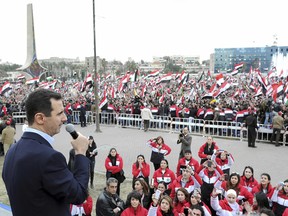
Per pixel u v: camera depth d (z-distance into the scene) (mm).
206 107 23078
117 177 9984
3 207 8000
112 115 25766
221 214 6652
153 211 6340
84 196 1987
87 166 2070
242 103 25031
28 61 55562
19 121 27578
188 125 21172
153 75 40125
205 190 8055
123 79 33906
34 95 1966
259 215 5902
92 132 22500
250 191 7777
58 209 1862
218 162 9766
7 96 40375
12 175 1835
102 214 6434
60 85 55906
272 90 24219
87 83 33906
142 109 22547
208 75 68875
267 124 18516
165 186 8086
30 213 1803
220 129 20297
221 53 171375
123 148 17328
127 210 6348
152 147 11594
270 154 15539
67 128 2107
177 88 40375
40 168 1795
